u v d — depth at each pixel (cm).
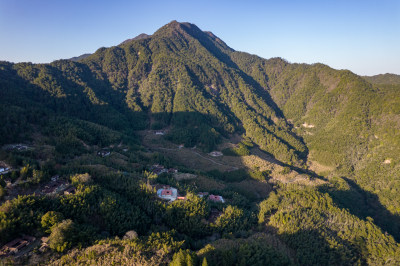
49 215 8075
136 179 12756
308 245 9756
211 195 13575
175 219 10488
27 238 7512
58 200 9200
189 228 10144
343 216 12325
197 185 14762
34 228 7925
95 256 7100
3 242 7206
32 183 10156
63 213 8756
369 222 11994
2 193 9069
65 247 7281
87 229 8219
